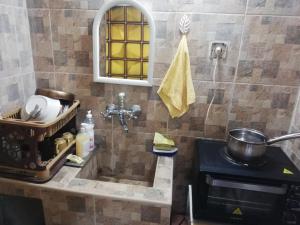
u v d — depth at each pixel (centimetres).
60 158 115
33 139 99
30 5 124
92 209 102
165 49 121
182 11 114
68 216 105
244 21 112
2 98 114
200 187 102
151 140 138
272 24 111
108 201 99
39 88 136
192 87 122
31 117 108
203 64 120
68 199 102
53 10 124
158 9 116
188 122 131
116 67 127
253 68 118
